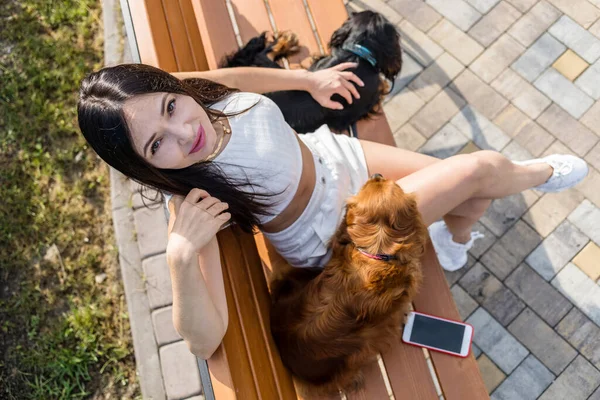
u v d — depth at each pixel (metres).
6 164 2.16
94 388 1.87
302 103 1.47
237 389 1.01
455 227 1.54
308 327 1.10
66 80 2.26
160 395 1.79
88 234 2.04
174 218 1.05
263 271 1.33
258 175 1.08
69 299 1.97
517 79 2.01
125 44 2.25
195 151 1.00
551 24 2.05
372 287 1.06
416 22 2.12
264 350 1.15
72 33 2.34
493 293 1.82
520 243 1.85
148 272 1.91
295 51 1.59
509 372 1.74
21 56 2.33
